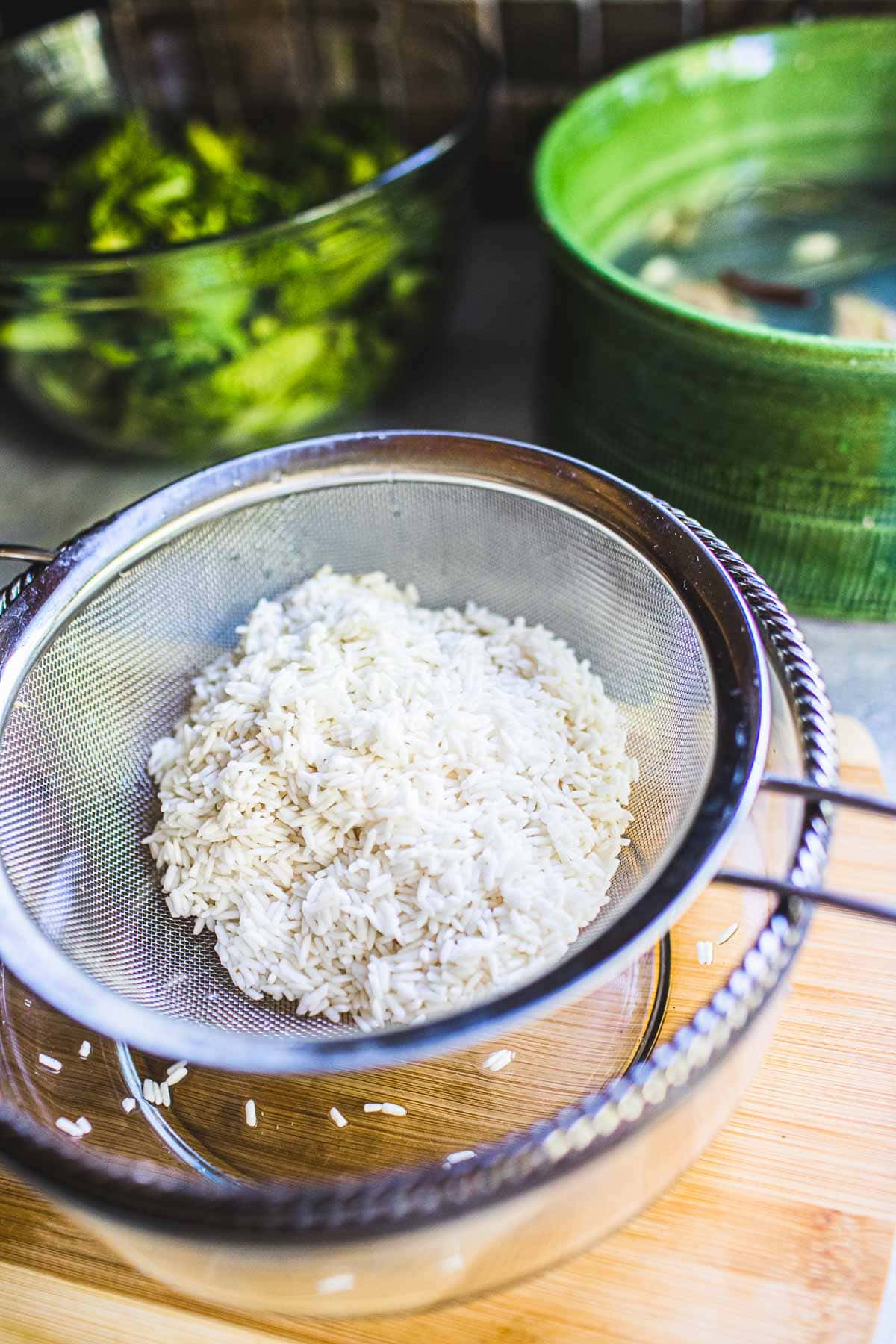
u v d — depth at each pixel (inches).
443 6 27.8
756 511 21.7
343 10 28.1
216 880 18.4
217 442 26.1
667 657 18.4
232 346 24.1
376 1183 14.1
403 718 18.4
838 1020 18.1
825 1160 17.1
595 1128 14.2
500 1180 14.1
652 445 22.2
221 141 27.5
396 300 25.2
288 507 19.9
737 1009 14.7
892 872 19.2
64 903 17.9
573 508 18.9
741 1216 16.8
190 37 29.0
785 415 20.5
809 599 22.5
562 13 27.5
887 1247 16.5
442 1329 16.4
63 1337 16.6
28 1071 17.2
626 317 21.1
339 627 19.3
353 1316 15.9
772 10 26.9
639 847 18.4
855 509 21.1
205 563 19.9
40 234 26.1
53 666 18.4
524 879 17.6
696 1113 15.3
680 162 26.0
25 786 18.0
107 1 28.6
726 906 18.8
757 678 16.2
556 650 20.0
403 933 17.5
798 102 25.7
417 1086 17.8
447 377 28.1
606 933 15.2
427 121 29.6
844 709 22.1
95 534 18.7
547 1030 18.1
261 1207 14.0
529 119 29.5
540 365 24.8
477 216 32.0
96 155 26.7
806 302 23.6
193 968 18.4
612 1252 16.7
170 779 19.2
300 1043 15.0
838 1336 16.1
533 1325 16.4
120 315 23.4
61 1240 17.1
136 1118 17.7
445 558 20.7
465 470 19.4
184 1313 16.6
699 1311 16.3
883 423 20.1
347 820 18.0
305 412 25.9
